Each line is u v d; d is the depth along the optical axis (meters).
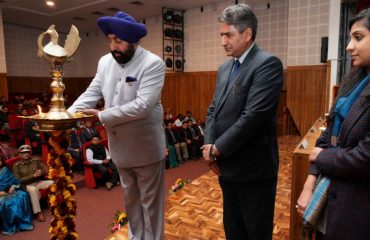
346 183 0.95
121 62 1.50
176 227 2.58
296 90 7.02
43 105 9.02
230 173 1.43
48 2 8.30
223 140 1.34
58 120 1.05
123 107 1.39
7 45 11.15
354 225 0.92
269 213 1.46
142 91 1.44
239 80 1.40
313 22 6.66
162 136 1.66
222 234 2.44
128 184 1.69
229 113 1.42
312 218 1.02
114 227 2.89
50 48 1.10
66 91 13.16
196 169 5.88
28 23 11.09
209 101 8.78
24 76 11.74
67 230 1.19
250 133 1.30
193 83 9.05
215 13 8.41
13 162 3.85
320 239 1.17
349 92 1.03
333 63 5.85
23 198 3.38
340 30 5.73
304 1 6.74
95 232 3.24
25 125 6.19
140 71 1.47
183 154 6.50
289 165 4.46
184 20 9.16
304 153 1.81
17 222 3.31
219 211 2.96
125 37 1.39
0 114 7.64
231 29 1.37
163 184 1.73
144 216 1.71
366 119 0.92
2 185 3.38
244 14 1.35
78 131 5.68
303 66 6.86
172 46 9.08
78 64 13.03
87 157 4.75
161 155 1.64
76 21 10.64
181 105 9.38
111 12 9.34
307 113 6.89
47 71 12.52
